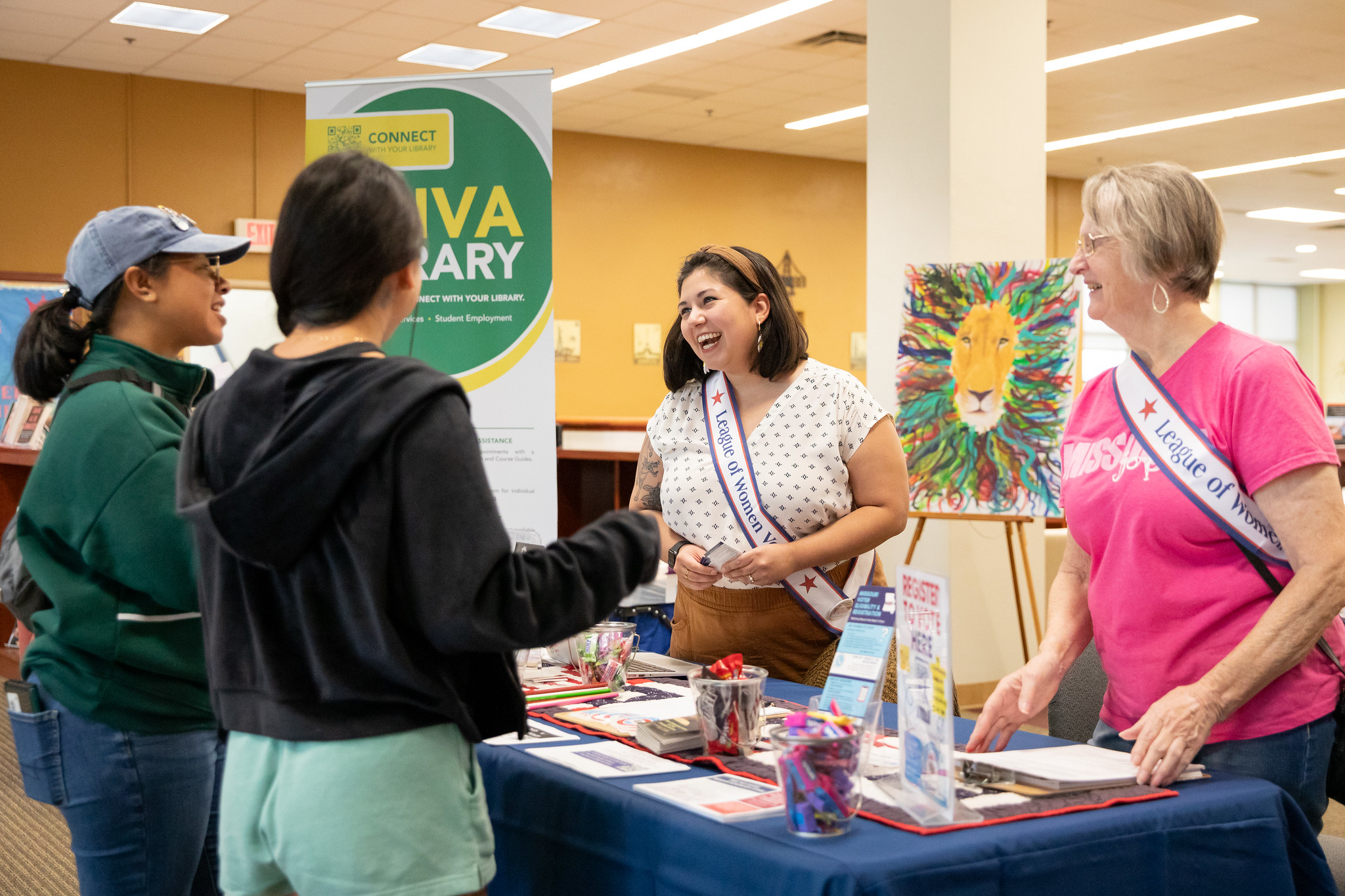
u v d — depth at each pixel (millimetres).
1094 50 8711
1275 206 14898
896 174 5422
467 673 1197
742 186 12492
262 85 9852
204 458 1215
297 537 1097
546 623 1137
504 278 2969
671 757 1495
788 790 1172
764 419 2193
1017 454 4602
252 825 1176
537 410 2971
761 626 2158
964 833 1182
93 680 1586
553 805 1425
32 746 1623
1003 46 5316
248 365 1198
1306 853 1389
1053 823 1220
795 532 2164
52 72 9188
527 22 8266
